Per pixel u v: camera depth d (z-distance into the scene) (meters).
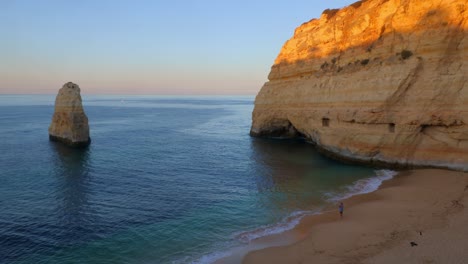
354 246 19.05
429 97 33.66
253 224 24.05
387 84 36.16
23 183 34.59
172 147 56.88
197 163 44.38
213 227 23.67
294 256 18.67
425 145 34.78
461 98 32.03
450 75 32.78
